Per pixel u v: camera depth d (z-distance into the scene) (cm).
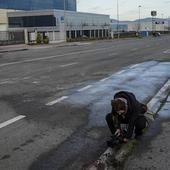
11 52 3791
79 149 599
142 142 619
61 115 829
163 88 1168
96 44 5419
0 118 806
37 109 892
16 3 10669
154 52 3064
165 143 614
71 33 8912
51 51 3684
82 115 826
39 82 1357
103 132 693
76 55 2850
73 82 1340
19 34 6238
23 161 548
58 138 657
